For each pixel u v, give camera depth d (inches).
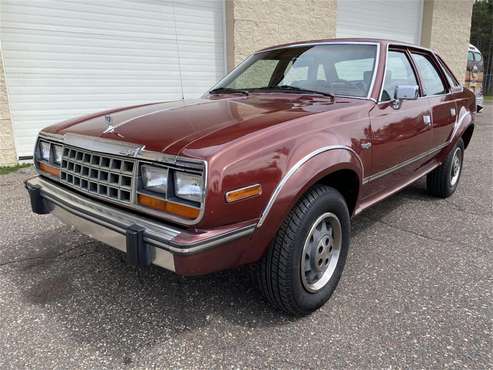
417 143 140.4
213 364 82.4
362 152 107.0
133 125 93.8
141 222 81.6
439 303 102.3
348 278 115.0
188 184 76.0
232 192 76.0
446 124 164.1
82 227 95.5
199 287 110.7
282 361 83.0
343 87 123.2
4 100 243.9
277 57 143.9
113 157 86.7
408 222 158.2
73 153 98.7
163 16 299.4
